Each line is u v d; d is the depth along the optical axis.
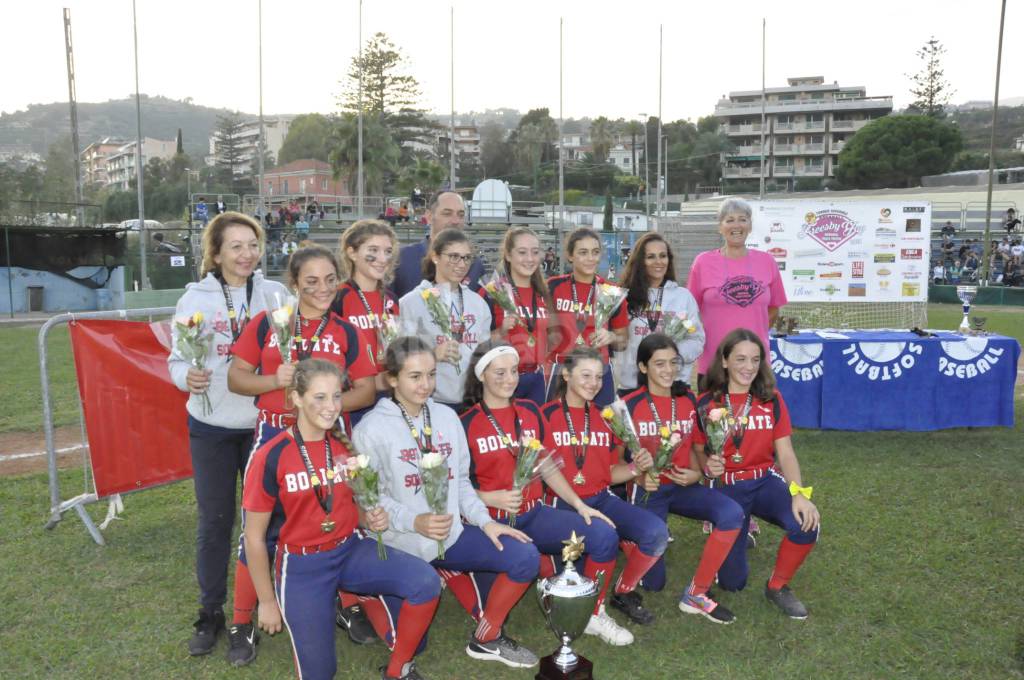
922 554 5.39
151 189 97.25
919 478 7.08
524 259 5.00
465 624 4.58
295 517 3.62
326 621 3.67
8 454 8.20
